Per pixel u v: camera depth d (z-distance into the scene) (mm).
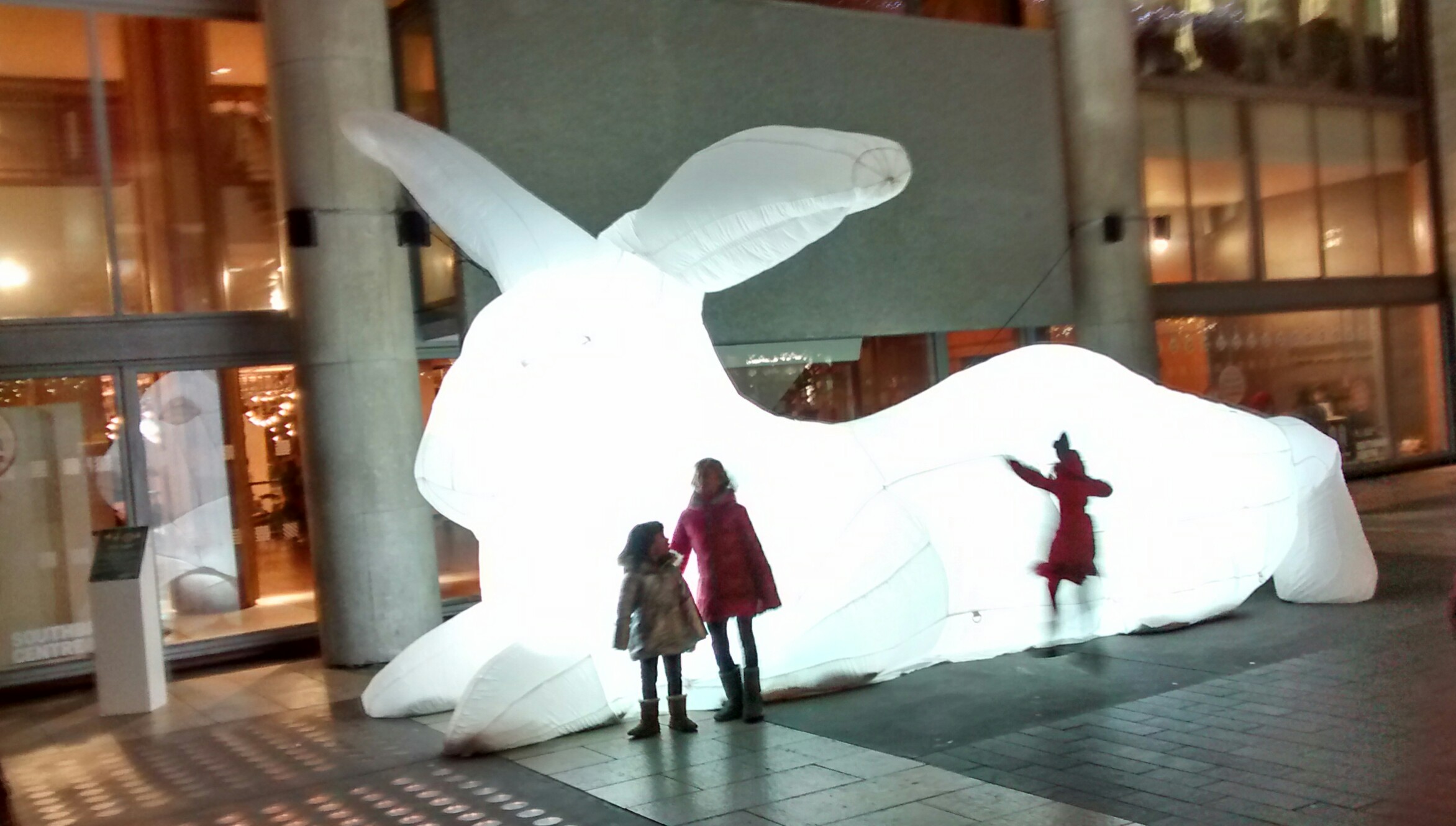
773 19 12062
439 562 11516
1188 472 8945
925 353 13648
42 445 10281
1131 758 6082
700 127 11609
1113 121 14195
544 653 7309
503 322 7453
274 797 6570
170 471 10711
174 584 10703
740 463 7840
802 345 12516
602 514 7496
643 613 7035
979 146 13508
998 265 13633
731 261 7613
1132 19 15812
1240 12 17016
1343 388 18172
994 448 8633
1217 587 8977
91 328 10273
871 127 12680
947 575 8047
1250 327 17141
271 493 11172
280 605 11172
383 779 6742
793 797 5836
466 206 7625
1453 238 18953
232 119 10992
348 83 10125
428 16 10688
